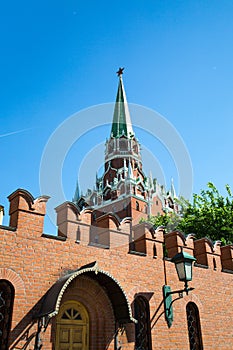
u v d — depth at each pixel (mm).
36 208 9320
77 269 9492
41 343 8203
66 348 8930
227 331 12383
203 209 25375
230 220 23547
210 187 26109
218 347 11867
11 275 8391
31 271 8719
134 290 10477
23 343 8000
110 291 9727
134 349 9797
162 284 11211
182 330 11062
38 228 9195
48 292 8719
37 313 8406
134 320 9195
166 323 10789
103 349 9266
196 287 12227
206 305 12219
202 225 24438
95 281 9789
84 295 9609
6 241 8594
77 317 9445
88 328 9453
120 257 10547
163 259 11586
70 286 9375
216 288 12820
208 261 13102
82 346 9203
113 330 9578
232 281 13516
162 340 10469
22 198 9203
